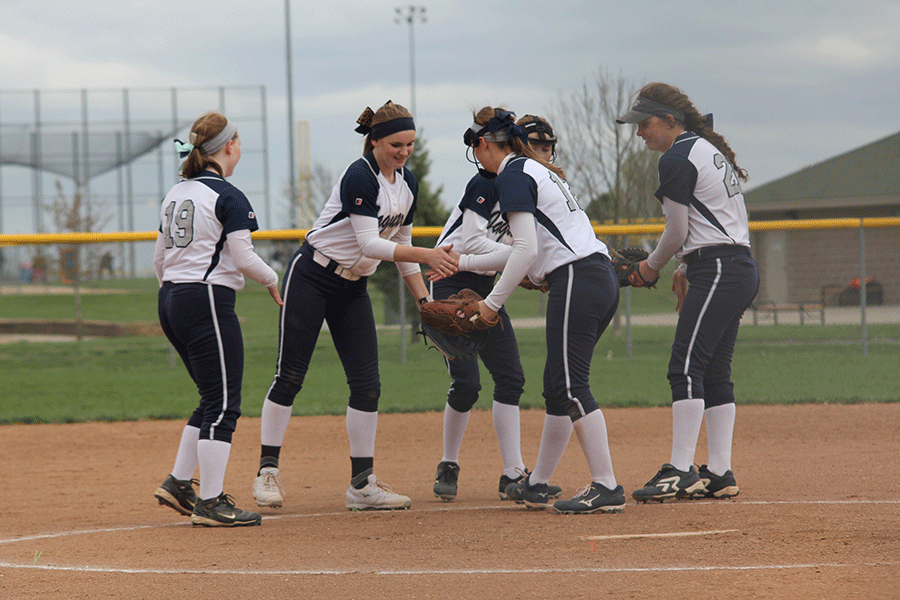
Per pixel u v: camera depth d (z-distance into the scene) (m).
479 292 14.86
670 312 38.47
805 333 40.50
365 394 13.41
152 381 32.81
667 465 13.33
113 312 69.88
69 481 16.84
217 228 12.00
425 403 26.02
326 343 40.72
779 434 20.17
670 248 13.55
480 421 23.30
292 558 9.71
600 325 12.28
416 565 9.16
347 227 12.98
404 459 18.67
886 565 8.44
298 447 20.50
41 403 27.56
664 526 10.88
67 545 10.84
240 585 8.47
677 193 13.23
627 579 8.23
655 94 13.74
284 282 13.37
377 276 42.25
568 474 16.22
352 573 8.85
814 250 60.31
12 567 9.52
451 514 12.55
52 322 61.31
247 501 14.48
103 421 24.30
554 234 12.04
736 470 15.97
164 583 8.63
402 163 12.83
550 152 14.30
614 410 24.64
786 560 8.81
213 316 12.03
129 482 16.72
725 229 13.29
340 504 13.98
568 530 10.84
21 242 31.58
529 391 27.88
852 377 29.33
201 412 12.65
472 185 13.41
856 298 48.88
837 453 17.56
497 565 9.04
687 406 13.20
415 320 41.88
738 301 13.27
